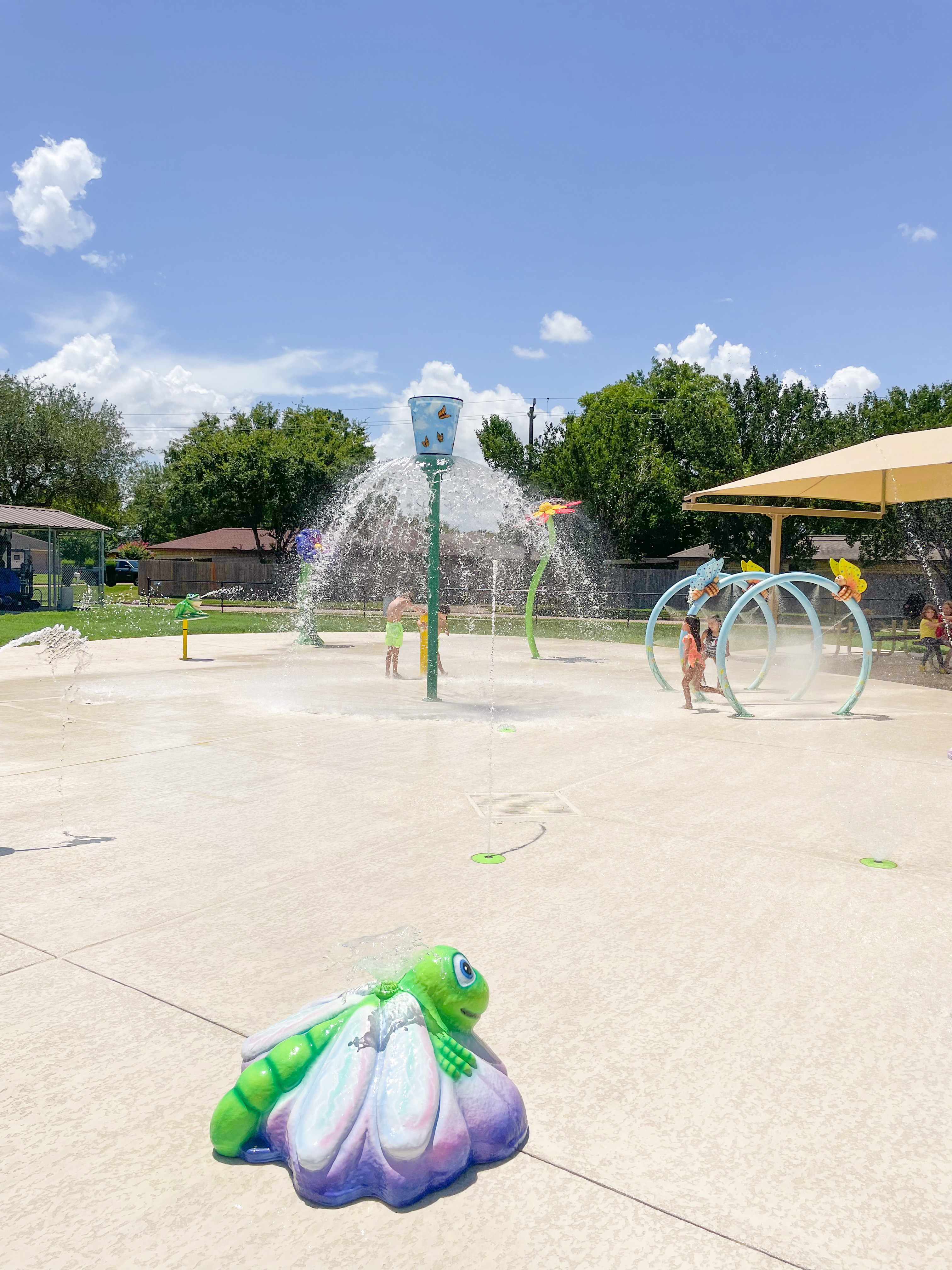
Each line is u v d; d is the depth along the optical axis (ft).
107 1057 10.83
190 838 19.67
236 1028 11.48
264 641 73.82
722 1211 8.24
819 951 13.94
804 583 127.85
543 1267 7.56
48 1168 8.83
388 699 41.27
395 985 9.58
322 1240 7.91
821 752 29.55
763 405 121.60
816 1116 9.68
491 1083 9.24
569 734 32.60
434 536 40.06
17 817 21.26
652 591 131.95
